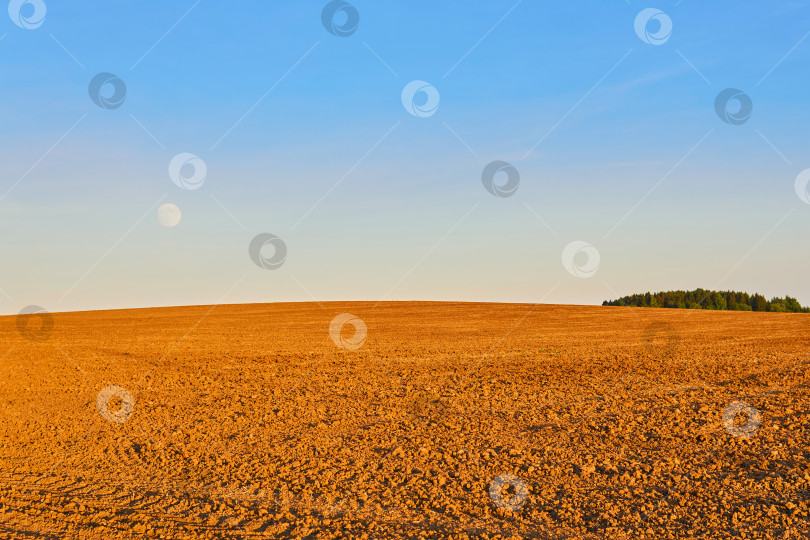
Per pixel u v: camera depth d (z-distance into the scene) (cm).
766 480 693
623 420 1022
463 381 1484
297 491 693
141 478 751
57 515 628
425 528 582
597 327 3341
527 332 3077
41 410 1197
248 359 2000
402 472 757
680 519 595
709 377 1484
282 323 3806
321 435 959
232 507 646
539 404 1183
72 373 1700
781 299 6781
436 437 934
